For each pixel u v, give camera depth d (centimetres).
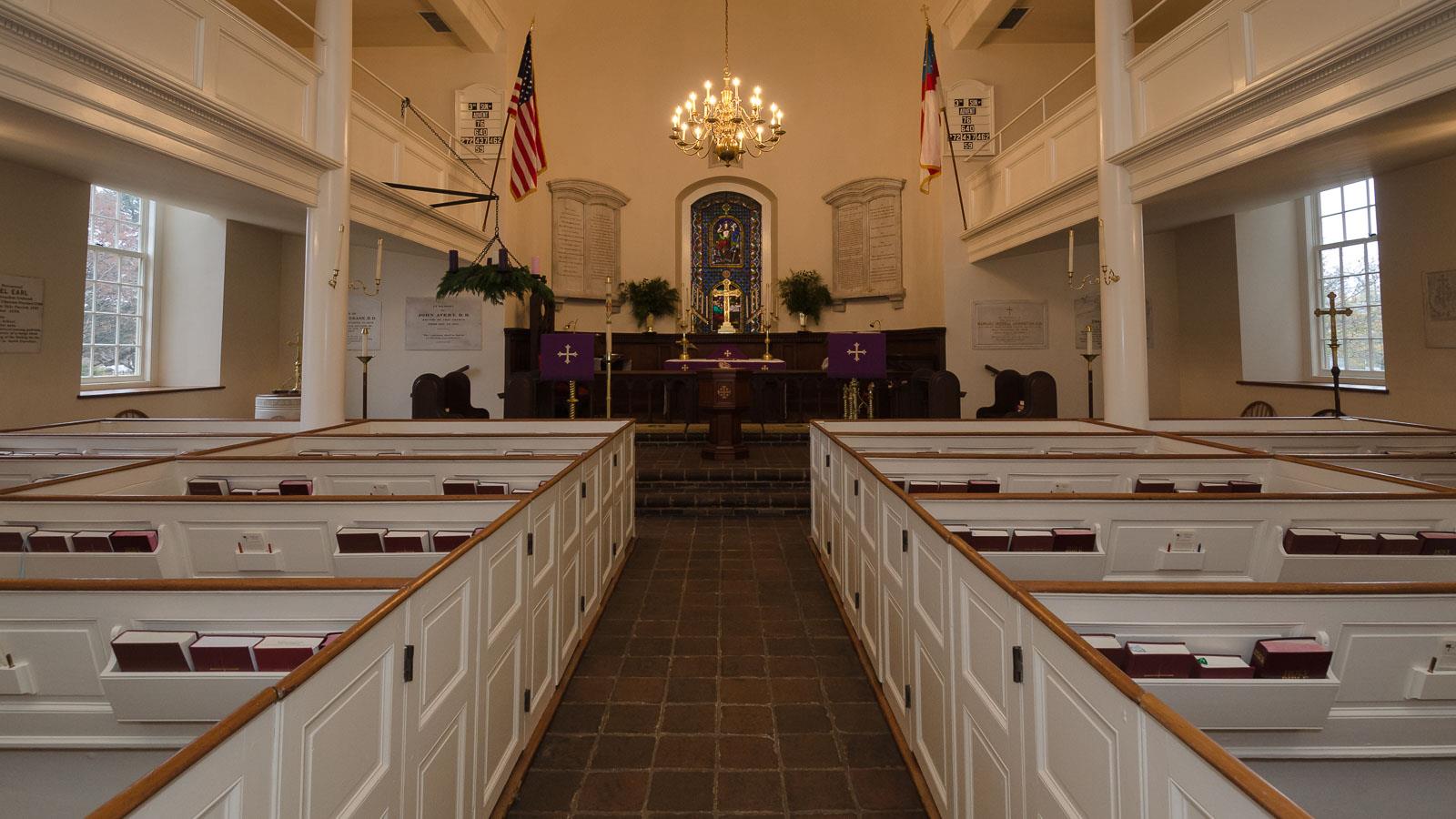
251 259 946
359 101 697
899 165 1170
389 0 912
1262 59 459
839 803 245
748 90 1227
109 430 566
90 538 267
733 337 1195
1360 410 700
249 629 182
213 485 378
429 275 1038
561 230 1151
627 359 1068
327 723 133
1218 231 915
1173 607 171
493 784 230
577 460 366
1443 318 613
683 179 1234
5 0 340
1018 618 162
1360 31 380
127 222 841
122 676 165
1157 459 386
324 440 505
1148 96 576
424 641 177
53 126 405
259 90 533
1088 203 717
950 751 213
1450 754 167
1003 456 385
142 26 425
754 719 304
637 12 1220
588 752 277
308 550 285
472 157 1022
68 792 181
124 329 838
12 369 621
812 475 580
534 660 279
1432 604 167
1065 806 139
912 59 1116
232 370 912
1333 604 168
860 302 1188
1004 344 1028
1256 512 276
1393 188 652
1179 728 103
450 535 272
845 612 414
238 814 109
